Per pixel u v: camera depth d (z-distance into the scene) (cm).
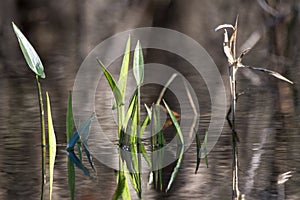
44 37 1027
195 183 341
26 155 406
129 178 360
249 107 539
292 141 420
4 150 417
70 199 317
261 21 960
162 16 1052
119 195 324
